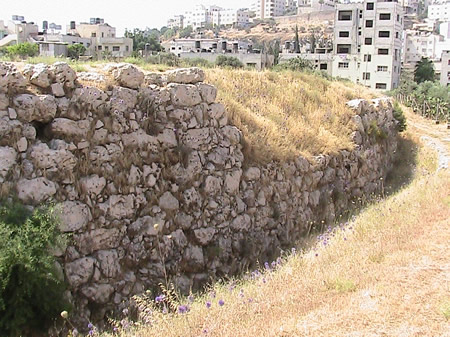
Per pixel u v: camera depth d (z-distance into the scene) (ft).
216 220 39.32
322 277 25.26
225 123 43.01
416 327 18.94
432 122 114.01
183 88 39.99
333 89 75.46
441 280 23.00
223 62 122.62
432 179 48.60
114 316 31.50
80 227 31.09
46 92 32.55
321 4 561.02
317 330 19.43
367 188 63.67
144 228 34.65
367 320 19.80
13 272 25.31
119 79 36.81
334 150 57.26
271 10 629.92
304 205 49.08
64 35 229.86
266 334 19.48
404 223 33.09
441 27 399.85
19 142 30.17
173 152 38.17
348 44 206.49
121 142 34.91
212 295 27.30
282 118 55.62
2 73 30.50
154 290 33.94
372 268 25.53
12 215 27.43
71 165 31.58
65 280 29.68
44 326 26.78
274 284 26.27
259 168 44.52
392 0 199.52
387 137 75.66
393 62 200.95
